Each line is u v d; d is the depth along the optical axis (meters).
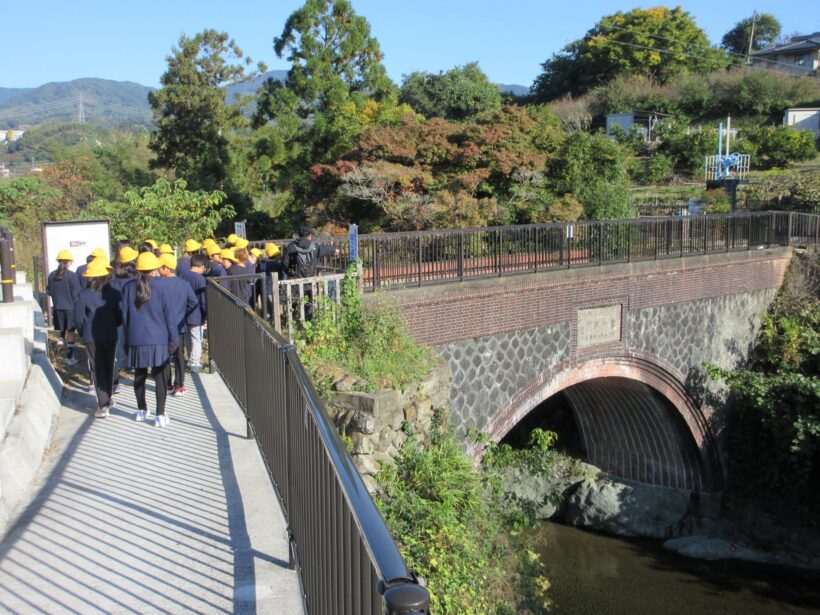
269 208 30.05
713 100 51.19
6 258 9.45
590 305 15.51
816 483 18.56
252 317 6.41
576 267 15.11
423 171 21.53
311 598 3.74
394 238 12.45
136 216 18.09
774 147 40.59
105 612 3.94
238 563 4.54
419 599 1.71
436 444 10.50
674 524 20.19
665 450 20.31
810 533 18.67
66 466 6.23
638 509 20.44
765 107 49.72
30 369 8.06
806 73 61.19
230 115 34.41
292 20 31.94
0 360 7.05
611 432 21.44
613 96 53.12
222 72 35.03
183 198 18.19
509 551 12.55
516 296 14.07
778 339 19.70
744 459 19.61
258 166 31.80
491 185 22.16
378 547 2.11
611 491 20.83
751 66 61.75
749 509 19.62
